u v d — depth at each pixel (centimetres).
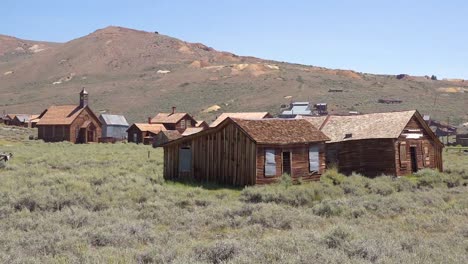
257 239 1270
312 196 2302
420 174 3309
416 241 1199
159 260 998
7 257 979
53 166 3506
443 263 970
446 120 12688
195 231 1462
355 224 1572
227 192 2419
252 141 2644
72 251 1102
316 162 3006
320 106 12556
